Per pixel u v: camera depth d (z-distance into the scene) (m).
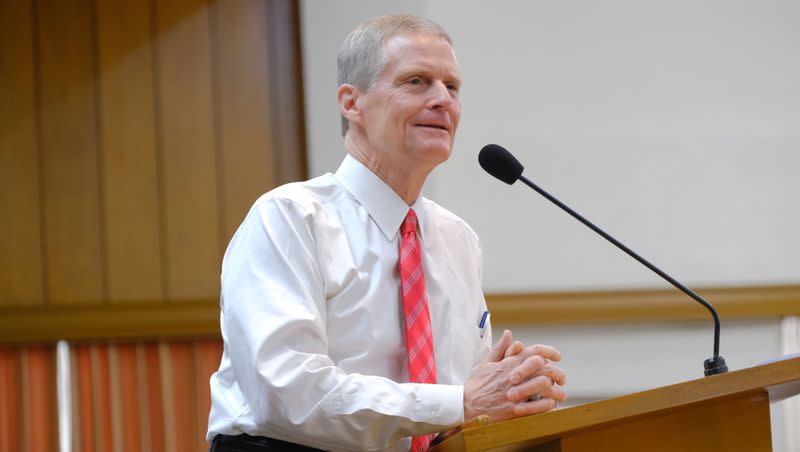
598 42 11.42
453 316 5.76
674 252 11.28
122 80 11.54
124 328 11.17
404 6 11.18
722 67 11.53
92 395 11.13
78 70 11.50
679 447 4.24
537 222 11.14
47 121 11.42
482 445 4.01
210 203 11.53
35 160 11.38
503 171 5.50
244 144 11.63
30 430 11.04
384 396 4.79
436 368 5.64
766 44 11.59
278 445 5.02
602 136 11.33
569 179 11.25
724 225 11.36
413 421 4.77
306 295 5.11
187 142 11.57
